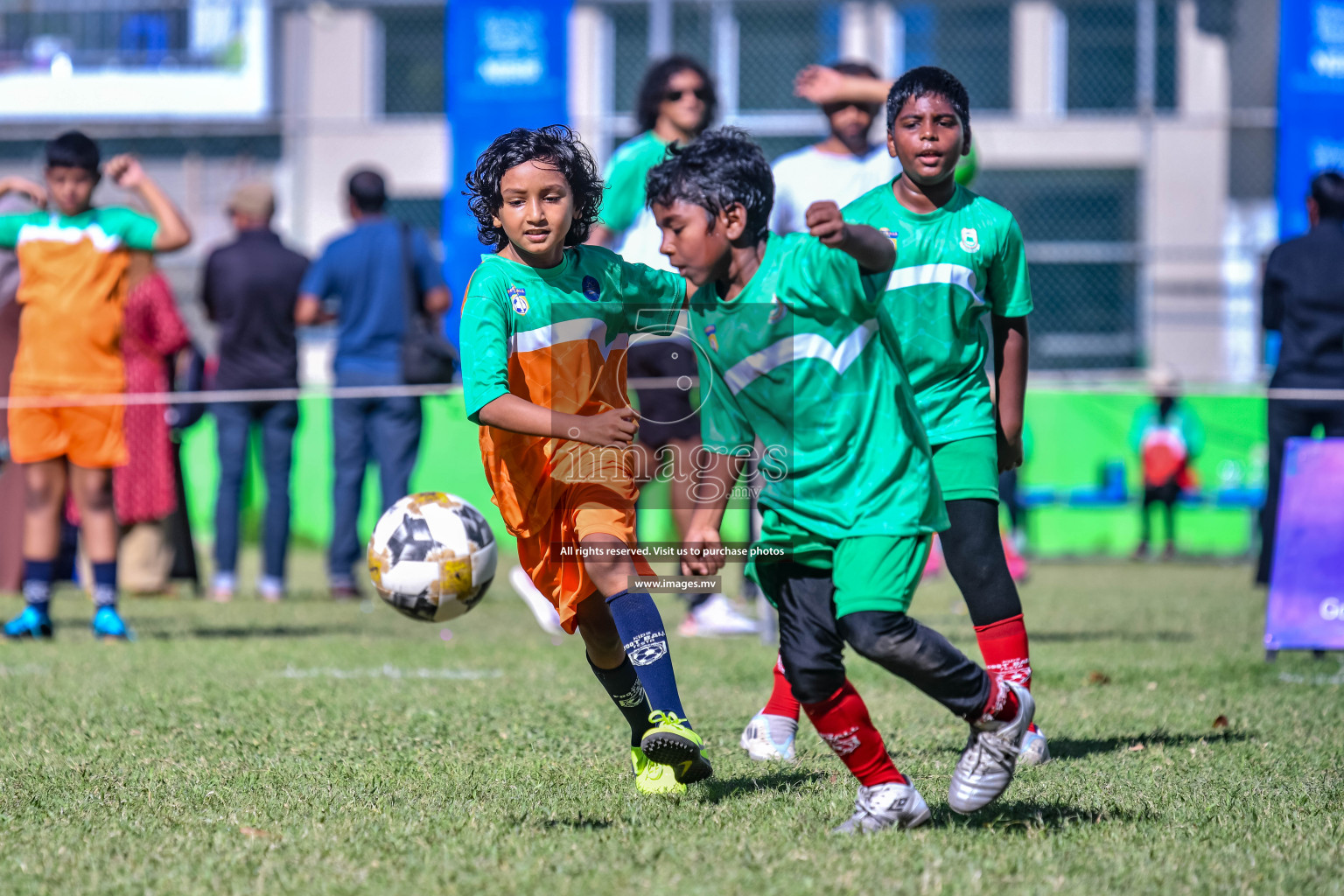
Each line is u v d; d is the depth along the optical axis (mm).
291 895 9172
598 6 57500
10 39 60906
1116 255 50625
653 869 9727
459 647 23453
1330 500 21359
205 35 61062
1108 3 61531
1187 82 61281
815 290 10625
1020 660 13648
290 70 58312
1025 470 49344
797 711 14352
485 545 16094
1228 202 60781
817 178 19000
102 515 23953
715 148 10914
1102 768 13477
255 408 32188
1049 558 48531
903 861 9844
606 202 22156
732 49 48969
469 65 43000
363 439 31859
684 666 20578
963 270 13258
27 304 23688
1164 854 10180
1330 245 29688
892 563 10352
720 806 11688
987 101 62594
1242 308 55031
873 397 10641
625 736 15211
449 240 42844
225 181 61781
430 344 29969
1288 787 12602
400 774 12992
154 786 12516
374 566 15938
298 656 21891
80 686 18422
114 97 61000
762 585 11102
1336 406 29531
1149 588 35594
